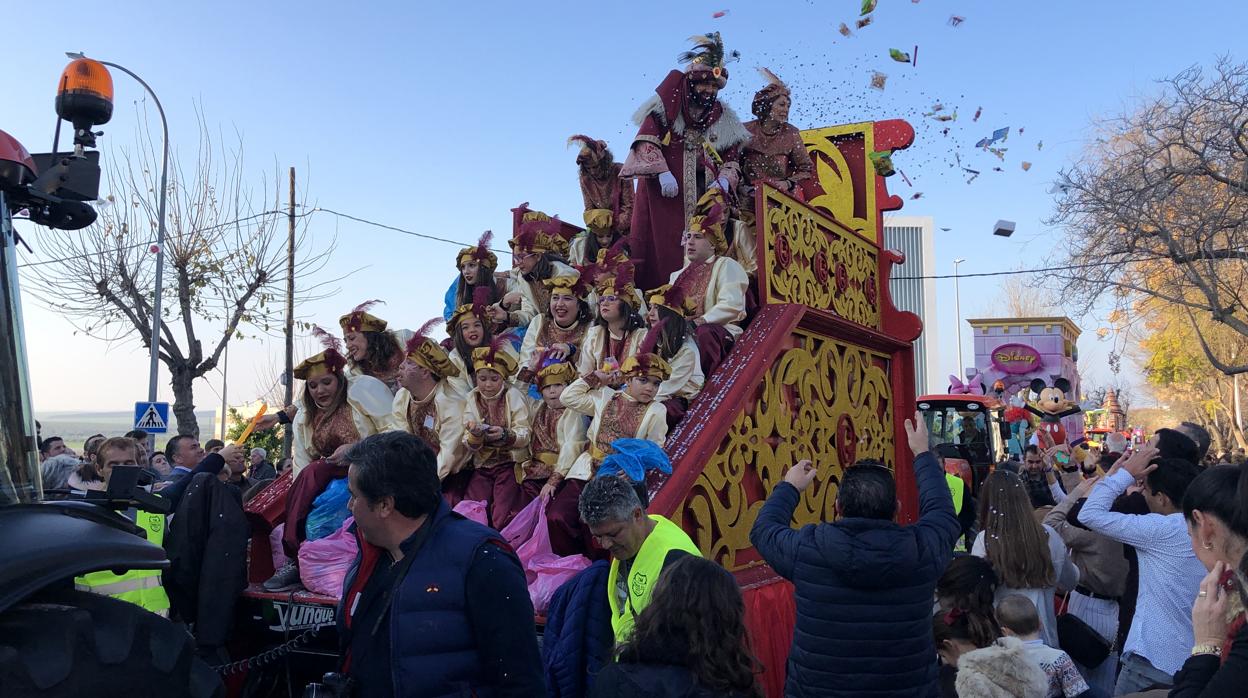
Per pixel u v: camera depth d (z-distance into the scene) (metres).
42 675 2.31
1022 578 4.56
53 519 2.62
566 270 7.27
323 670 5.12
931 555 3.67
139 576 4.87
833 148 8.79
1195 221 18.58
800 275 6.73
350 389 5.91
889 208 8.47
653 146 7.22
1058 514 5.26
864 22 6.57
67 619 2.44
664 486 4.77
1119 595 5.04
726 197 6.94
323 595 5.10
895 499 3.81
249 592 5.27
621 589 3.89
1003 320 28.67
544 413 5.74
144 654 2.70
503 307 7.14
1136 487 5.10
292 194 24.12
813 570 3.71
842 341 7.26
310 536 5.43
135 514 5.16
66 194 3.10
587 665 3.89
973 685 3.23
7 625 2.41
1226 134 18.02
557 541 5.05
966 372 22.88
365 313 6.24
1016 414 16.14
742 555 5.59
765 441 5.84
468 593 2.76
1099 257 19.14
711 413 5.32
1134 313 24.64
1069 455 7.96
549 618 4.11
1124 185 18.91
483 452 5.66
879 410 7.94
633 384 5.13
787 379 6.18
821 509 6.52
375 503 2.80
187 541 4.96
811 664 3.65
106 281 21.78
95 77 3.12
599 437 5.21
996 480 4.77
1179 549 3.86
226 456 5.34
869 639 3.59
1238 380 37.91
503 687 2.73
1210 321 32.66
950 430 15.95
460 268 7.43
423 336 5.80
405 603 2.75
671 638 2.56
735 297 6.20
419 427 5.80
